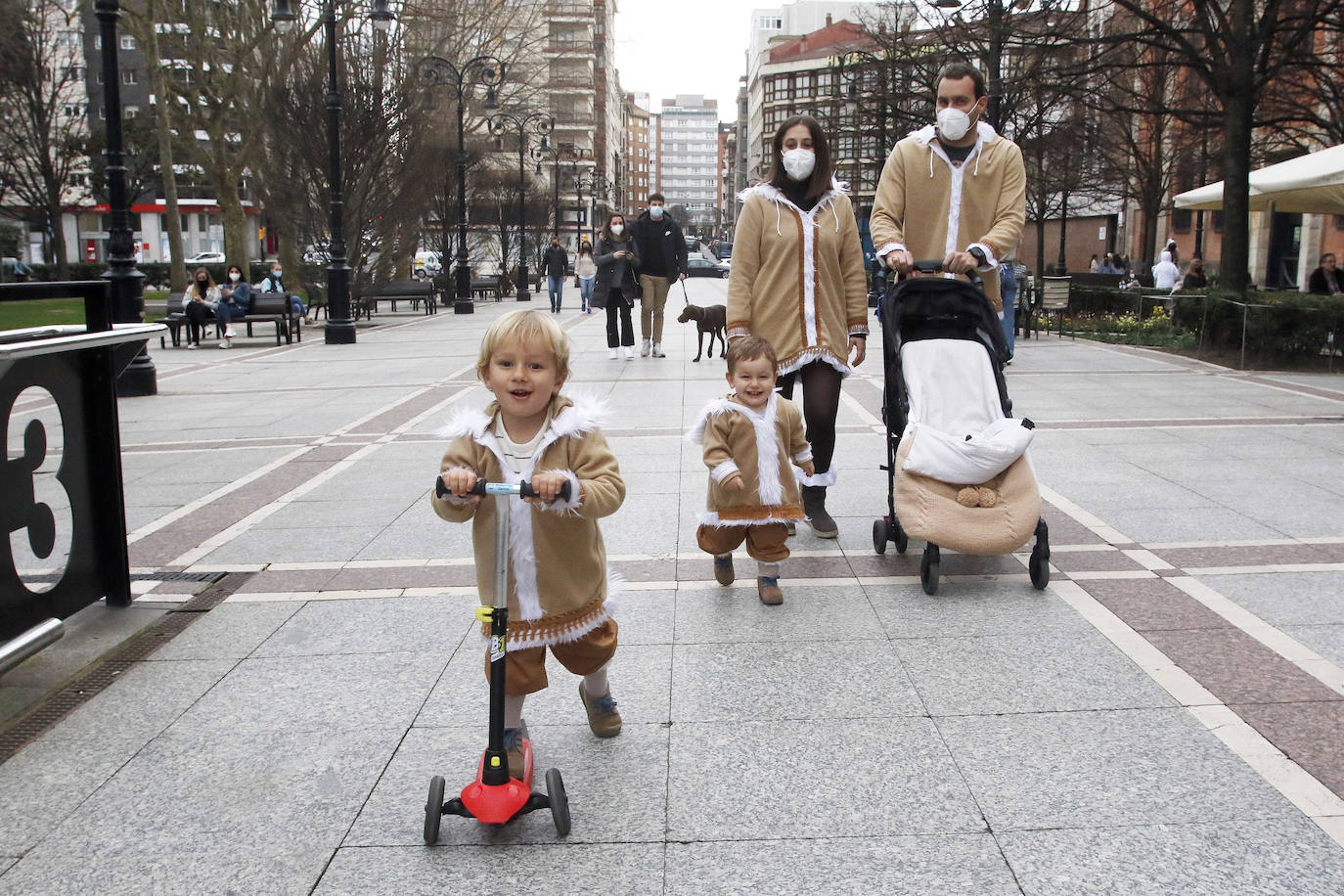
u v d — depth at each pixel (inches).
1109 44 665.0
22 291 152.6
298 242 994.7
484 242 1515.7
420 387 470.3
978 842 107.9
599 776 123.6
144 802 119.9
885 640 162.6
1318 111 938.7
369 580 198.1
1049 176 1136.2
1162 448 299.3
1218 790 116.3
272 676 154.2
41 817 117.3
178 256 1122.0
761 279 211.3
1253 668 148.4
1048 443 307.6
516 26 1555.1
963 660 153.9
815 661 154.9
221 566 208.7
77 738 136.0
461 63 1301.7
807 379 213.3
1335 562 194.7
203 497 268.8
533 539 116.2
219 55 1079.0
